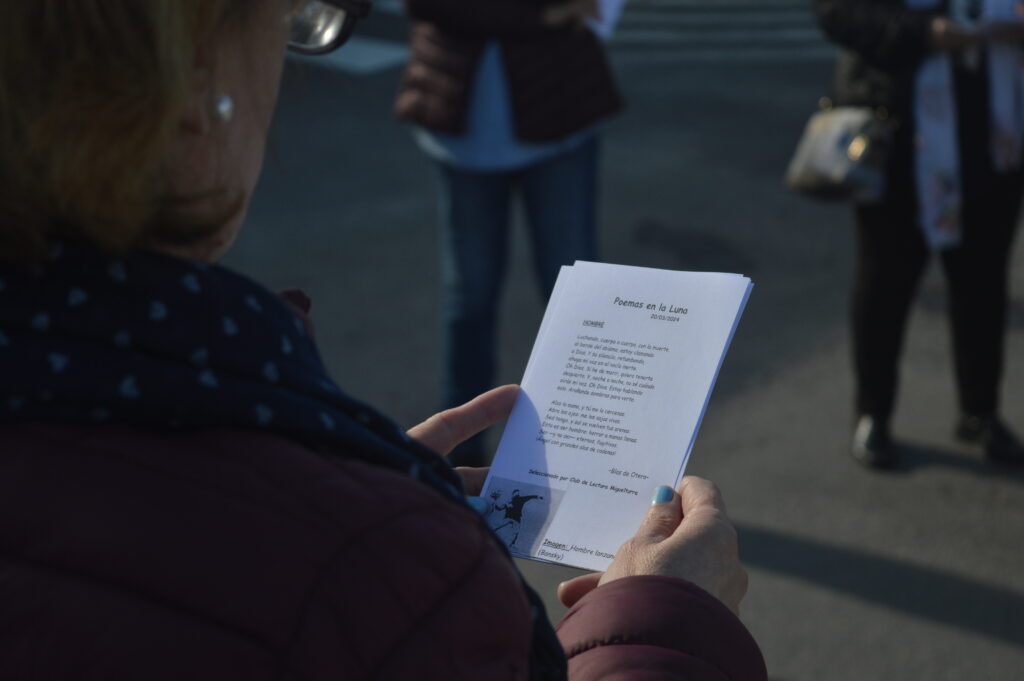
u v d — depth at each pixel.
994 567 2.92
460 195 3.10
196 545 0.58
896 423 3.52
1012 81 2.98
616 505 1.02
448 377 3.22
